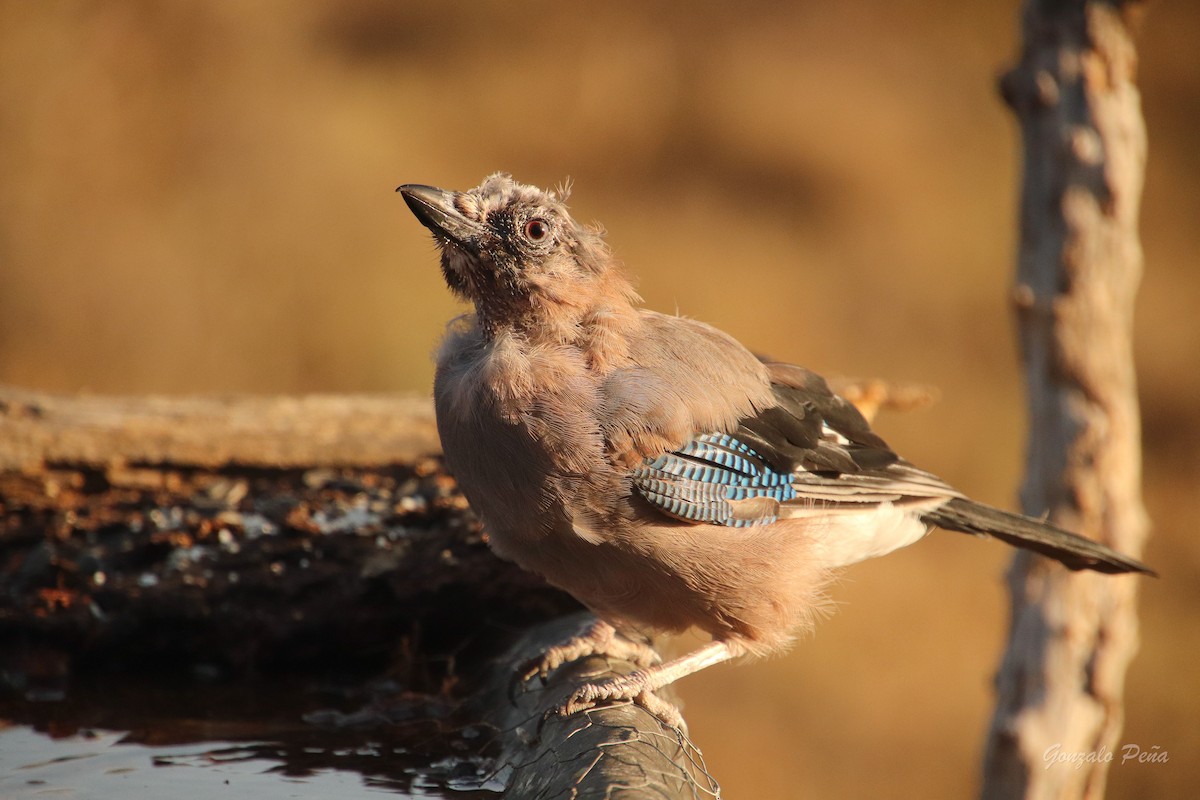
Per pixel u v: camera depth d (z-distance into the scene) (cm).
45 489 956
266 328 2103
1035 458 920
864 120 2578
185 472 975
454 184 2353
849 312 2303
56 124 2136
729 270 2339
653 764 583
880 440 834
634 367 724
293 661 888
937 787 1641
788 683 1766
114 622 874
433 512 906
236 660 884
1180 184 2422
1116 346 899
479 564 877
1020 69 926
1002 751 926
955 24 2733
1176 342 2230
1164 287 2295
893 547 830
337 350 2098
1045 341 906
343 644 889
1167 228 2381
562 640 802
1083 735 911
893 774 1659
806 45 2719
